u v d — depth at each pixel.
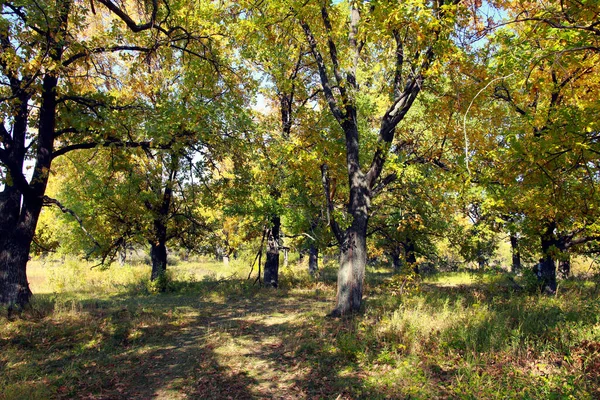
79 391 5.39
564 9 5.43
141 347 7.48
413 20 6.99
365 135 12.79
